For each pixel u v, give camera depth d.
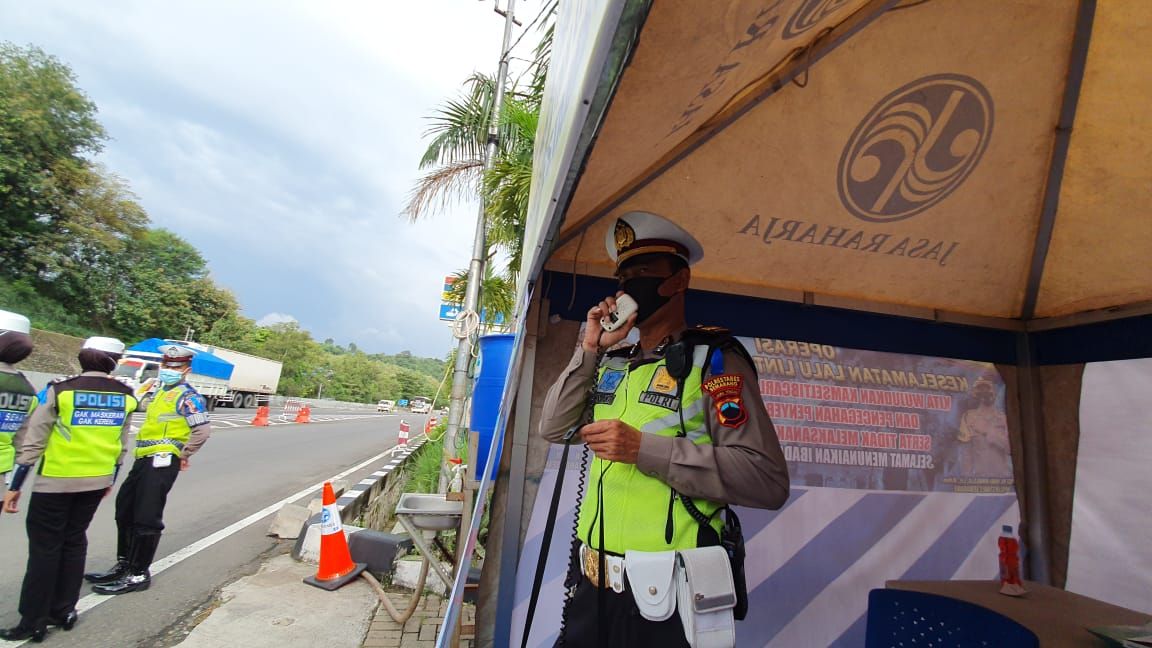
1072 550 2.71
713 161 1.88
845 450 2.76
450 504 3.47
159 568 4.61
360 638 3.40
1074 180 2.01
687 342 1.47
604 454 1.27
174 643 3.28
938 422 2.86
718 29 0.90
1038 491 2.83
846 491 2.74
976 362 2.94
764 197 2.04
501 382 3.29
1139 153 1.81
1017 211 2.19
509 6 8.55
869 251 2.36
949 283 2.61
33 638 3.22
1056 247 2.34
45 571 3.25
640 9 0.67
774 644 2.57
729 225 2.19
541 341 2.54
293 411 36.94
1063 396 2.79
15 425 3.26
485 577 2.43
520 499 2.45
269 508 7.12
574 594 1.46
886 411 2.81
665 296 1.58
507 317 9.41
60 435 3.32
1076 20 1.52
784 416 2.71
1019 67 1.64
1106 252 2.23
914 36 1.50
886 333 2.84
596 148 1.32
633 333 2.51
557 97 1.38
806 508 2.70
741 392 1.35
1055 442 2.82
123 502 4.15
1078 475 2.71
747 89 1.50
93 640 3.29
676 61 0.96
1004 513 2.84
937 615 1.75
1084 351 2.70
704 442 1.37
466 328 8.14
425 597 4.11
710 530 1.30
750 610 2.58
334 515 4.47
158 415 4.21
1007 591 1.96
